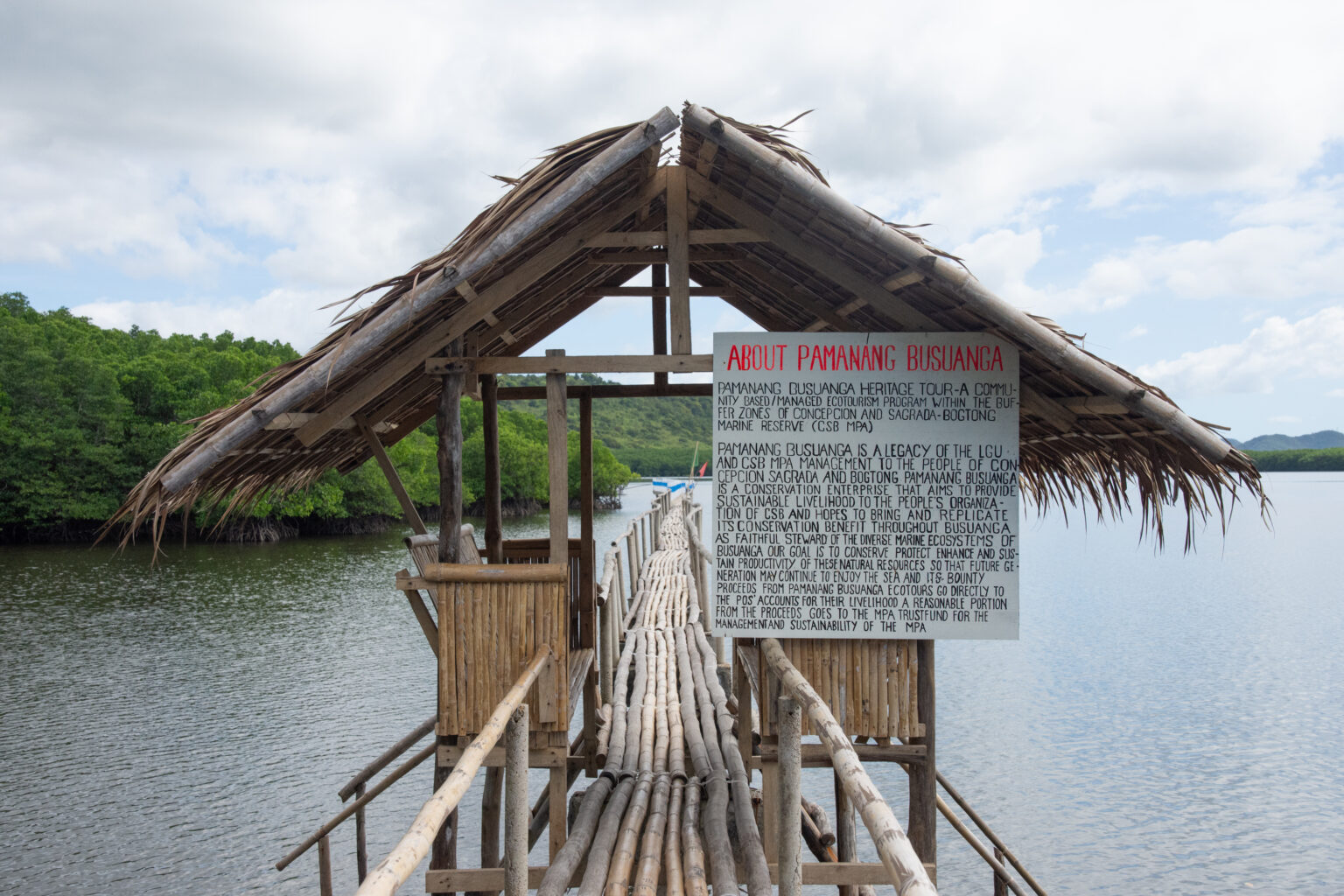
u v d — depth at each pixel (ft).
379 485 186.80
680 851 15.17
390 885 6.74
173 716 57.26
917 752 16.49
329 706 59.41
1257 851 41.50
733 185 16.37
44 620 85.71
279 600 97.55
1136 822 44.55
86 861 38.73
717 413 16.33
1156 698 66.49
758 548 16.38
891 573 16.31
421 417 23.38
